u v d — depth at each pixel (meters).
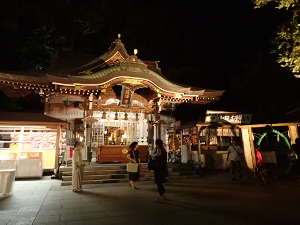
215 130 16.30
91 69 15.82
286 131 14.65
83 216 5.70
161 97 15.12
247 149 13.12
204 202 7.10
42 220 5.40
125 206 6.66
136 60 14.32
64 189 9.45
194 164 14.23
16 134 14.24
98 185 10.44
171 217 5.59
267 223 5.13
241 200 7.35
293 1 9.80
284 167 14.22
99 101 15.46
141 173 12.29
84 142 13.56
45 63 24.98
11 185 8.38
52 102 16.53
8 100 20.89
